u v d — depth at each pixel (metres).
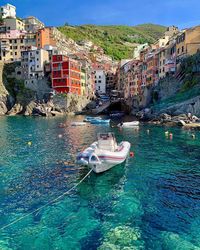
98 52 196.88
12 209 16.69
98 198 18.28
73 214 15.99
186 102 62.25
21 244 13.06
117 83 159.38
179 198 18.23
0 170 24.67
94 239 13.43
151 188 20.09
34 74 109.25
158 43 105.88
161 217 15.60
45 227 14.55
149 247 12.75
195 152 31.47
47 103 100.88
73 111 103.12
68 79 103.31
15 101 109.56
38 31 123.19
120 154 24.66
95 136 45.84
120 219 15.35
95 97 130.75
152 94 82.31
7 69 115.19
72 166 26.06
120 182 21.39
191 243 13.06
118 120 75.81
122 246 12.84
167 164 26.44
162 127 54.94
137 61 115.56
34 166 26.09
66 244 13.04
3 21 146.00
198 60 66.88
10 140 41.47
